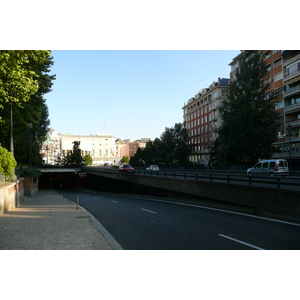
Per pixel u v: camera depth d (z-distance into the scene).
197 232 9.09
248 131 38.34
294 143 46.06
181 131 75.94
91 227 9.84
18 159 37.44
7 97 15.51
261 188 12.94
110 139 142.75
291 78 45.84
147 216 13.23
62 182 77.75
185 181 21.31
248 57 42.06
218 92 70.75
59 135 138.88
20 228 9.68
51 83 25.95
